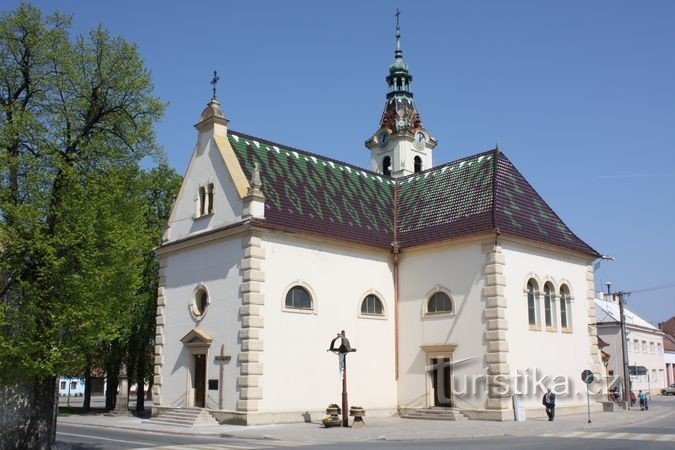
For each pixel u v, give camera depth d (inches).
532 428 1068.5
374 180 1631.4
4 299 754.2
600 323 2593.5
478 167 1491.1
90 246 764.6
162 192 1800.0
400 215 1544.0
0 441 783.1
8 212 731.4
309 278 1273.4
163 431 1104.8
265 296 1191.6
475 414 1240.2
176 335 1327.5
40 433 792.9
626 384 1704.0
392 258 1444.4
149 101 888.3
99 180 807.7
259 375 1153.4
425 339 1355.8
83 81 840.3
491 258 1268.5
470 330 1279.5
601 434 968.3
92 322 752.3
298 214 1305.4
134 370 1732.3
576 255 1483.8
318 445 848.3
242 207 1227.2
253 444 868.6
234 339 1185.4
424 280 1382.9
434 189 1545.3
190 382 1268.5
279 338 1199.6
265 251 1208.8
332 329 1293.1
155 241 1641.2
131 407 1980.8
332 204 1418.6
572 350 1422.2
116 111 874.1
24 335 735.7
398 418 1315.2
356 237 1375.5
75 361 781.9
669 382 3284.9
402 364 1387.8
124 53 864.3
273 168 1380.4
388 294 1418.6
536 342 1320.1
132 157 879.1
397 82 2100.1
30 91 818.8
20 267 755.4
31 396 806.5
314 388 1239.5
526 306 1315.2
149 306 1676.9
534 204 1471.5
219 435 1011.9
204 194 1344.7
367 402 1328.7
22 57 815.1
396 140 2021.4
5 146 753.6
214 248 1275.8
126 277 816.9
